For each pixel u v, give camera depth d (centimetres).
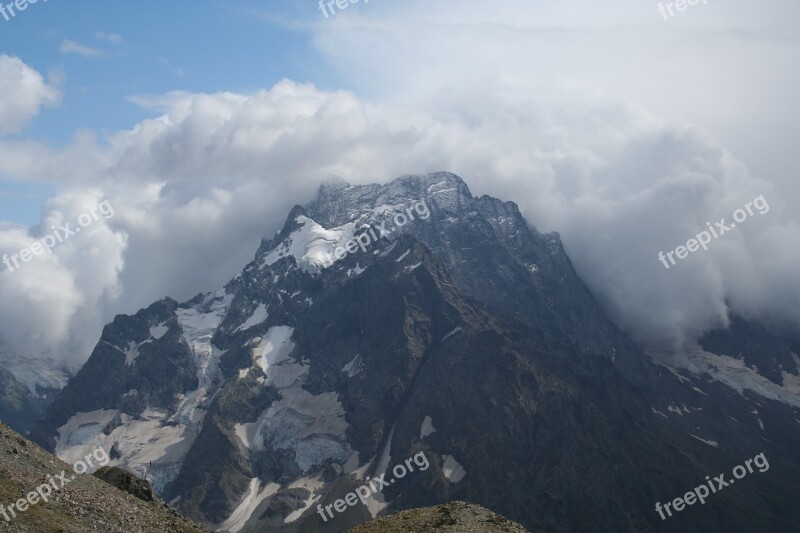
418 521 12075
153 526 12112
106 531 11256
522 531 11956
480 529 11662
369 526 12225
